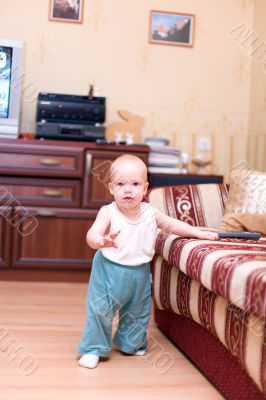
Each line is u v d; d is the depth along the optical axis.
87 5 3.62
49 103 3.26
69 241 3.15
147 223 1.73
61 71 3.61
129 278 1.70
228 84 3.82
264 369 1.15
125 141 3.43
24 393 1.44
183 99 3.78
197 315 1.62
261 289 1.10
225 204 2.42
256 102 3.71
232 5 3.79
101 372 1.64
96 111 3.31
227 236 1.89
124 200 1.67
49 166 3.13
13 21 3.54
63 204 3.16
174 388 1.53
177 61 3.75
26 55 3.56
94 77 3.65
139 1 3.68
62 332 2.08
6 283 3.08
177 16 3.74
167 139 3.62
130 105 3.71
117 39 3.67
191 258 1.58
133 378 1.60
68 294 2.85
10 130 3.21
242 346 1.27
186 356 1.85
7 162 3.08
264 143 3.54
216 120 3.82
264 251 1.53
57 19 3.59
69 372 1.62
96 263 1.75
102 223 1.69
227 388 1.44
